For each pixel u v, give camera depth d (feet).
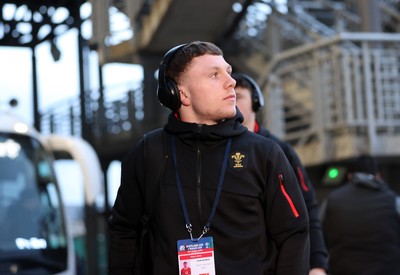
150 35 40.14
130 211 8.80
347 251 17.17
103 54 39.81
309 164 32.27
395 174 34.01
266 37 40.65
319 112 31.73
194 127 8.25
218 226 8.04
